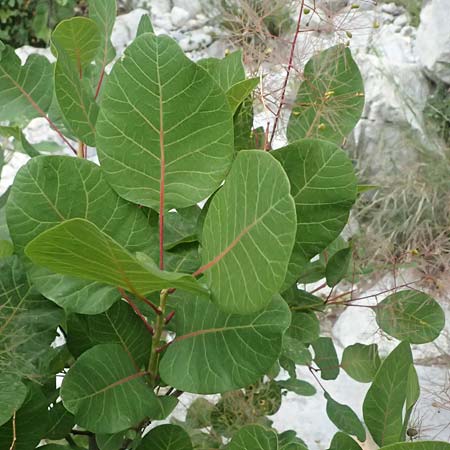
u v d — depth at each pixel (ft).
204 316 0.83
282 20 1.29
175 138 0.80
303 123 1.13
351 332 3.87
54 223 0.81
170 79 0.77
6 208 0.80
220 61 1.04
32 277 0.83
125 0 7.77
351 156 5.10
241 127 1.04
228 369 0.80
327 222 0.85
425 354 3.43
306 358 1.11
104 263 0.71
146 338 0.91
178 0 7.35
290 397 3.10
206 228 0.76
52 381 0.99
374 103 5.18
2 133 1.17
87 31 1.05
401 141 5.08
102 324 0.90
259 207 0.67
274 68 1.23
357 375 1.30
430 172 4.73
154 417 0.85
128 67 0.77
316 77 1.12
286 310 0.79
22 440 0.86
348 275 1.36
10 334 0.84
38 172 0.80
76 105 0.92
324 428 2.92
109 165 0.81
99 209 0.82
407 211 4.54
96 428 0.82
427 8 5.49
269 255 0.66
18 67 1.11
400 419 0.85
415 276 2.03
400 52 5.55
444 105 5.23
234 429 1.35
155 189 0.82
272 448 0.80
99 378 0.84
